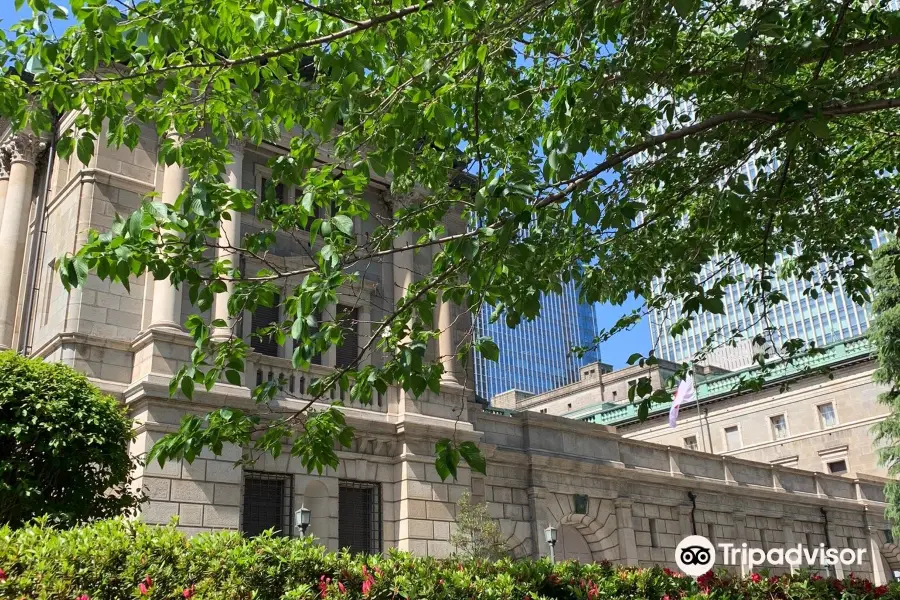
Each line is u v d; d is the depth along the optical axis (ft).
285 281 73.61
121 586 23.58
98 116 31.86
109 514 48.57
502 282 31.50
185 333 63.41
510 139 37.14
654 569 39.52
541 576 32.30
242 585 24.85
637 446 103.30
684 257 39.52
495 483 82.89
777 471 126.21
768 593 41.91
